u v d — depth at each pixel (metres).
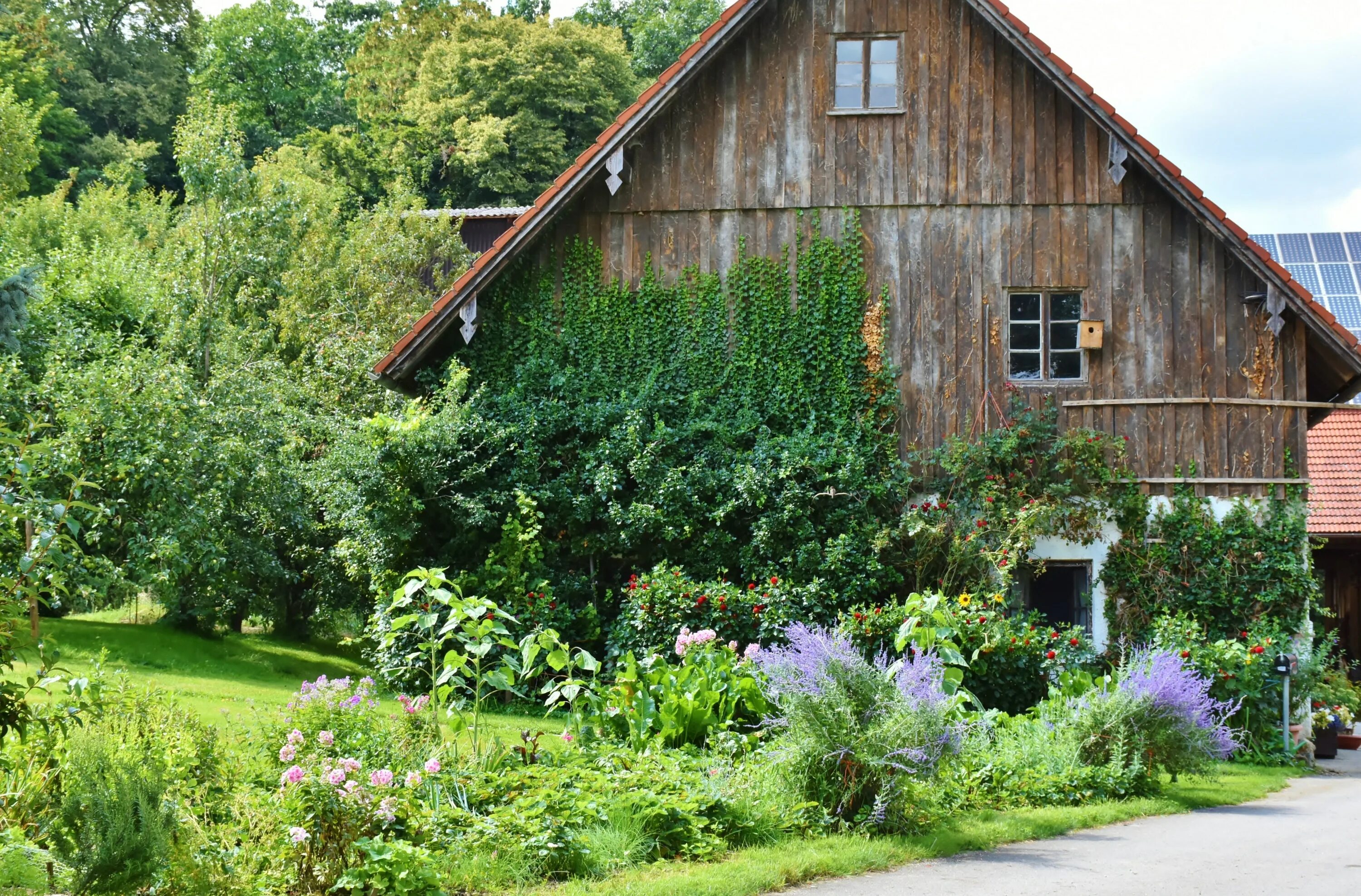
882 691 8.62
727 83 17.47
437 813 7.08
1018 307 17.05
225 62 51.75
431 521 16.75
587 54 46.28
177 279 22.53
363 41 52.31
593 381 17.19
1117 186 16.92
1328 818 10.02
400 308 26.50
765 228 17.27
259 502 19.17
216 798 6.98
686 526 16.27
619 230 17.47
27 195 38.66
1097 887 6.92
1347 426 24.67
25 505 8.04
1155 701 10.74
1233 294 16.72
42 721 6.65
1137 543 16.41
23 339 18.39
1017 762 10.52
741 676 10.83
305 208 29.00
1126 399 16.64
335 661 21.56
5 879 5.36
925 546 16.28
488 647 10.07
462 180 45.28
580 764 8.88
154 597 21.52
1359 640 23.91
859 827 8.38
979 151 17.11
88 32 48.47
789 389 16.98
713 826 7.84
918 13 17.33
